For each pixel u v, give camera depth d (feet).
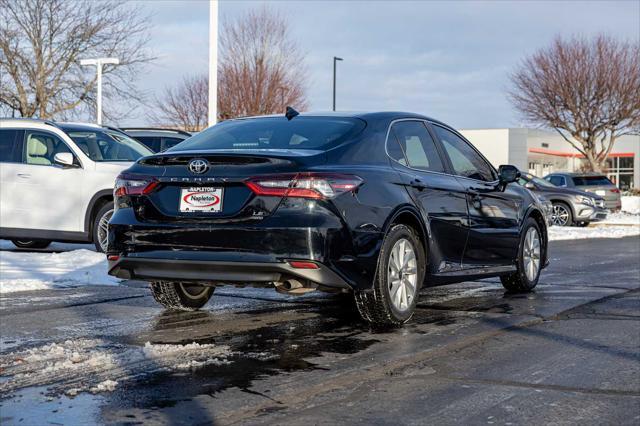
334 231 16.60
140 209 17.78
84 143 34.86
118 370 14.44
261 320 19.74
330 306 22.02
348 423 11.57
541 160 197.88
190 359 15.34
